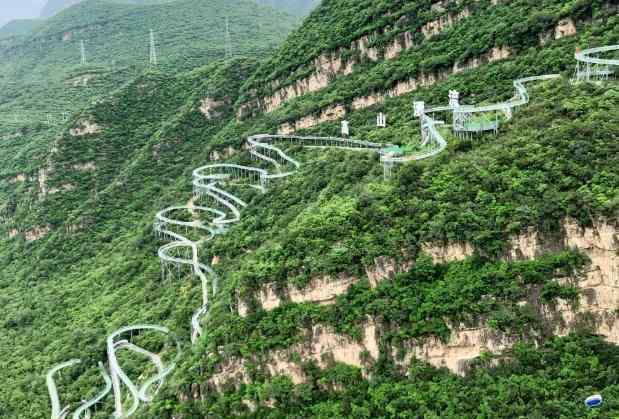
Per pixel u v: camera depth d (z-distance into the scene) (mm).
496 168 93688
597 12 147375
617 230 78875
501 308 82312
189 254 160875
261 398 88875
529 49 154875
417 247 88562
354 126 182125
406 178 99125
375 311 86250
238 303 98500
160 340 133500
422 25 192375
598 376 76688
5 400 137250
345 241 93312
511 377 79250
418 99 168750
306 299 92250
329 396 86688
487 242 85375
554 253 83062
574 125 93750
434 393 80938
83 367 139750
